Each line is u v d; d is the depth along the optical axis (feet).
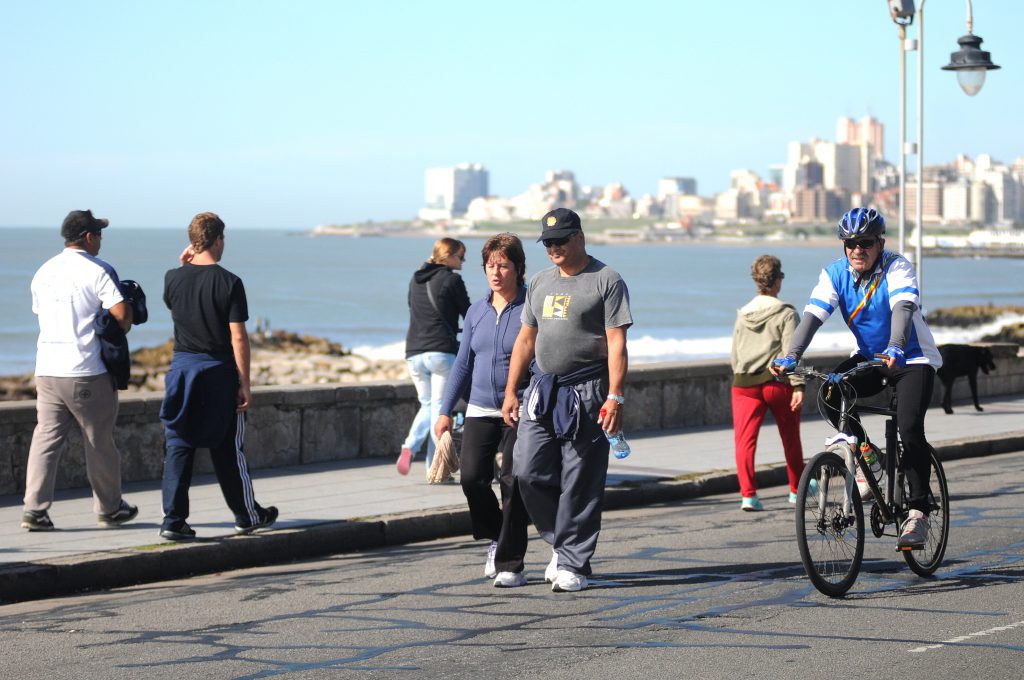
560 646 58.18
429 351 106.32
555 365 69.15
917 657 55.47
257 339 465.06
